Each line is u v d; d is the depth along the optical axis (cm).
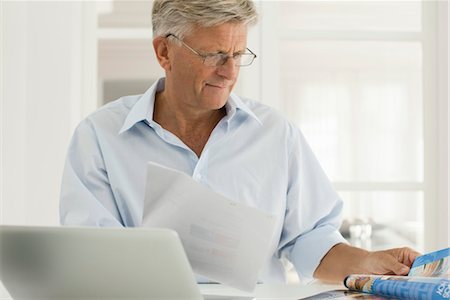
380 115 319
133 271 111
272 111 197
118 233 108
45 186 296
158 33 175
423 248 315
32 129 297
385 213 318
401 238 316
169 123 186
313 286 165
